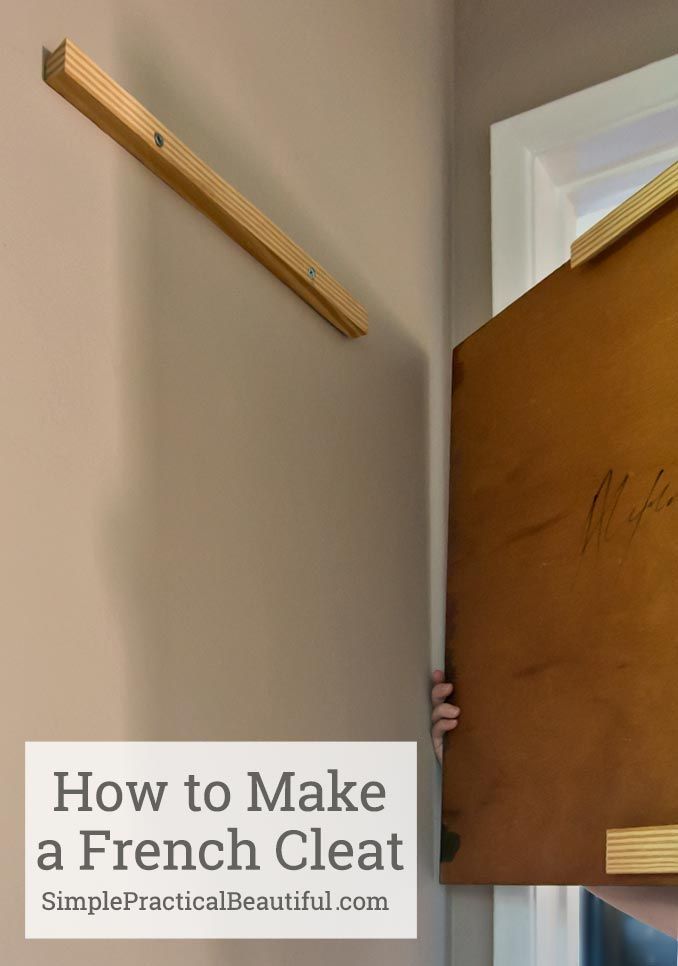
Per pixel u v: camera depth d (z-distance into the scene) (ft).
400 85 4.84
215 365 3.27
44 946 2.42
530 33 5.24
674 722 2.96
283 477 3.54
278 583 3.43
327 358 3.91
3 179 2.59
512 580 3.86
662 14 4.86
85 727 2.60
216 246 3.35
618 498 3.38
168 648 2.90
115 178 2.96
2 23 2.65
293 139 3.92
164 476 2.98
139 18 3.18
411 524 4.34
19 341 2.56
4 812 2.36
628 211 3.52
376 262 4.40
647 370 3.35
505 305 4.83
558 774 3.42
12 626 2.43
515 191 4.97
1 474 2.46
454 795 3.92
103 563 2.72
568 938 4.38
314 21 4.18
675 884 2.84
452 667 4.11
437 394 4.77
